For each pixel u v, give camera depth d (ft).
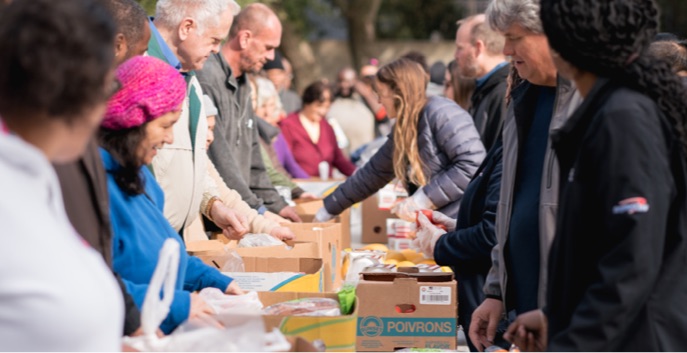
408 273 13.61
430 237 15.64
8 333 6.36
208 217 16.44
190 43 17.04
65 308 6.46
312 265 14.43
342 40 82.12
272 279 13.70
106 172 10.40
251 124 21.26
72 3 6.84
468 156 18.45
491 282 12.48
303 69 75.46
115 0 13.01
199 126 15.35
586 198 8.85
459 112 18.86
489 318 12.41
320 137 35.17
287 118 35.19
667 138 8.84
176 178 14.83
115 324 6.93
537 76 11.46
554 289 9.27
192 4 16.90
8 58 6.65
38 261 6.36
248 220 17.17
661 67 9.01
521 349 10.08
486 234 14.02
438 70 33.42
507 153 12.05
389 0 93.86
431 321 13.14
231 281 12.06
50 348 6.49
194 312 10.26
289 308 11.05
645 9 9.03
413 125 18.93
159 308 9.11
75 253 6.69
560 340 8.71
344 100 41.70
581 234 8.94
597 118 8.79
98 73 6.86
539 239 11.24
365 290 13.14
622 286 8.45
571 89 10.78
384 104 19.31
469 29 22.11
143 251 10.63
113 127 10.34
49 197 6.72
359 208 28.99
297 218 21.84
